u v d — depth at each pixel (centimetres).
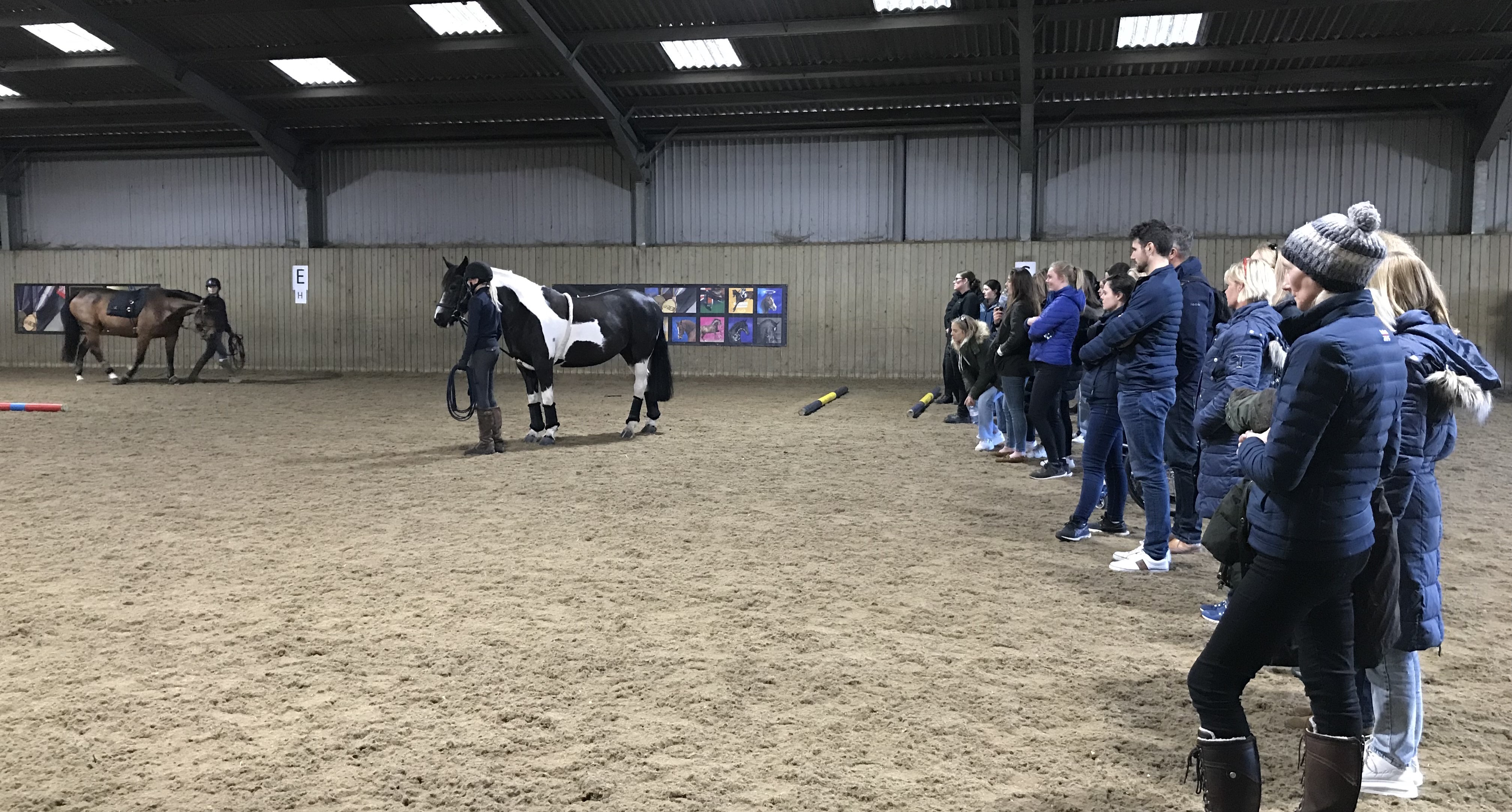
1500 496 695
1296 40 1337
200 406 1246
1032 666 364
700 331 1759
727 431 1021
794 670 358
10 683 344
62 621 411
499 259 1820
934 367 1684
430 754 289
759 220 1747
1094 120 1602
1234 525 241
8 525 587
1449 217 1516
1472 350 263
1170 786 271
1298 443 208
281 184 1897
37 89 1670
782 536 567
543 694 335
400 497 673
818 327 1717
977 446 880
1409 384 254
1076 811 257
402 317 1847
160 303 1559
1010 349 775
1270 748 295
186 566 498
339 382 1619
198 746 295
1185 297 504
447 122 1753
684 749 293
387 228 1870
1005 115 1628
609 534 571
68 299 1595
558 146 1792
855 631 403
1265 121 1555
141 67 1559
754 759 286
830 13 1346
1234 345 397
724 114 1669
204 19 1406
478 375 855
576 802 260
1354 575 221
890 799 262
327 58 1499
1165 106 1544
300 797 263
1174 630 405
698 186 1761
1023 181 1609
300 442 930
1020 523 604
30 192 1973
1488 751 293
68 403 1280
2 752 291
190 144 1886
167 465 801
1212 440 416
